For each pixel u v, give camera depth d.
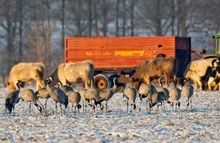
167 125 52.41
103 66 107.88
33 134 47.78
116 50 107.38
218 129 50.09
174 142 43.16
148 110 65.00
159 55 105.94
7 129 51.38
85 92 64.25
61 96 62.62
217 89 99.62
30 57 167.00
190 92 67.88
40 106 64.88
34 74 98.19
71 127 51.84
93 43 108.31
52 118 58.34
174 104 71.94
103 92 64.31
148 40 106.38
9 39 190.38
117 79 97.38
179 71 107.44
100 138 44.91
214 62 98.31
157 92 64.12
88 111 64.62
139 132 48.12
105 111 64.69
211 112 63.47
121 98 82.38
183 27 193.88
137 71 99.94
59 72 98.38
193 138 45.00
